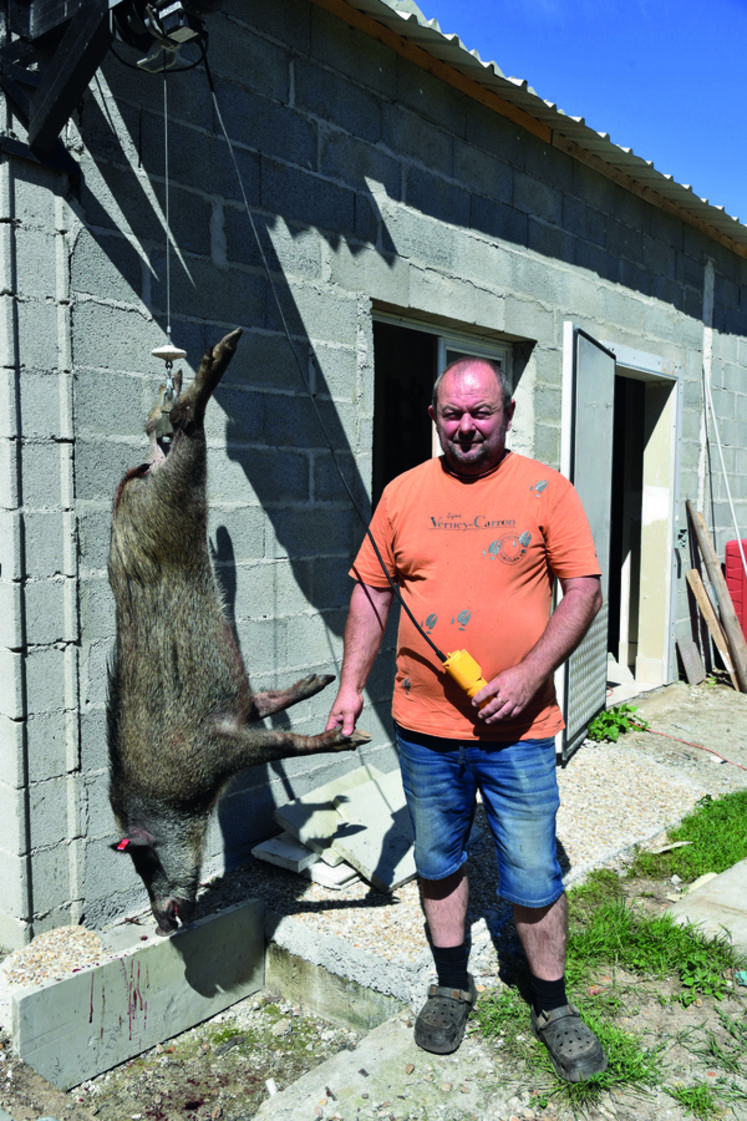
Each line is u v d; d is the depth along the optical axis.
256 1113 2.67
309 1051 3.02
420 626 2.49
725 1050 2.58
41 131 2.86
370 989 3.03
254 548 3.89
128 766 2.70
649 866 3.84
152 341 3.40
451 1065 2.54
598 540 5.84
